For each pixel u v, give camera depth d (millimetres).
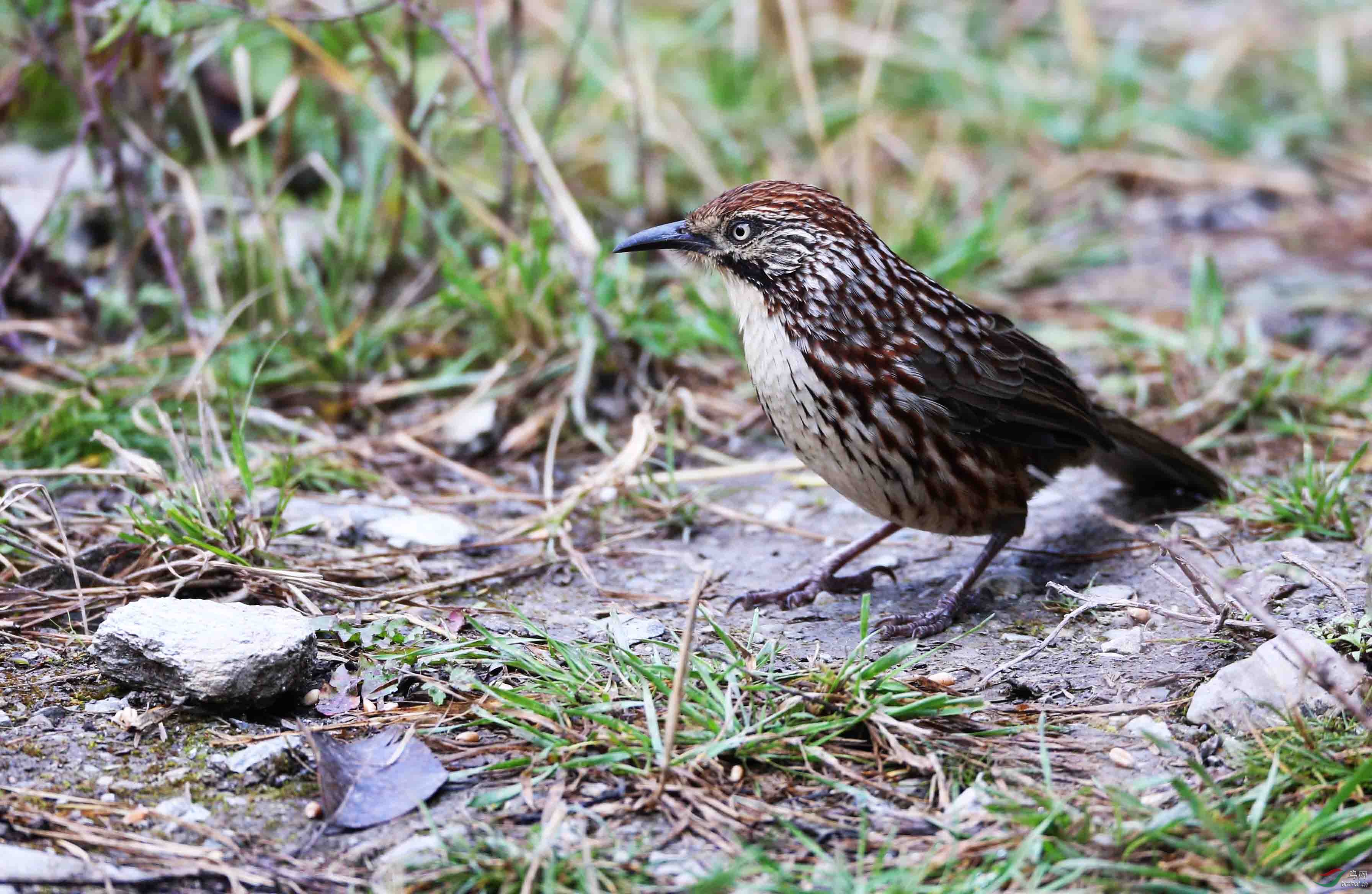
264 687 7410
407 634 8391
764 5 18438
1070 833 6293
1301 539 9516
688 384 12625
